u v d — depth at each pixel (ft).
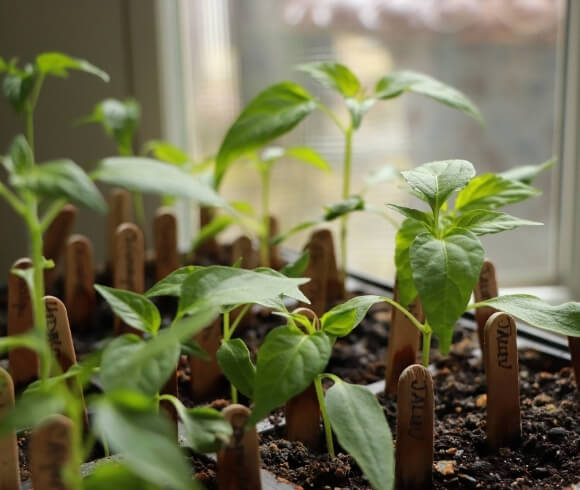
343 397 0.91
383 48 1.84
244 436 0.89
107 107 1.48
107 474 0.76
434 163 1.01
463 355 1.28
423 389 0.94
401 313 1.16
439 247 0.90
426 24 1.82
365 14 1.82
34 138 1.69
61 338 1.04
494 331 1.02
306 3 1.82
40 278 0.87
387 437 0.88
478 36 1.80
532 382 1.20
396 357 1.17
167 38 1.77
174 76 1.82
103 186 1.77
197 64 1.86
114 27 1.67
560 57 1.63
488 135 1.86
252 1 1.82
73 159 1.73
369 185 1.48
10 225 1.69
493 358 1.02
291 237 1.99
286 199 1.98
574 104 1.55
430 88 1.26
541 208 1.80
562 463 1.00
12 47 1.63
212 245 1.78
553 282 1.76
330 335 0.99
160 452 0.72
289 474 0.99
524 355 1.25
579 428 1.06
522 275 1.77
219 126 1.91
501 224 0.99
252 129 1.25
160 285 0.96
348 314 0.98
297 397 1.04
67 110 1.69
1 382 0.90
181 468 0.72
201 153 1.93
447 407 1.14
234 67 1.86
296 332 0.91
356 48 1.85
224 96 1.88
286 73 1.87
